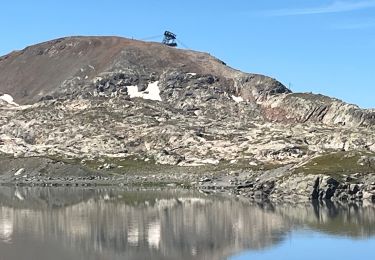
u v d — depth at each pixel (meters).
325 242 106.44
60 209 162.75
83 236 112.50
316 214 149.38
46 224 129.62
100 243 104.56
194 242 106.25
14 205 174.75
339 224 130.38
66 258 90.94
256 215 147.38
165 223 132.00
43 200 192.25
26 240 106.50
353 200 188.12
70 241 106.38
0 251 95.31
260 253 96.06
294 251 97.94
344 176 198.62
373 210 159.12
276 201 187.12
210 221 135.75
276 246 102.62
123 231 119.56
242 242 106.38
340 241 107.50
